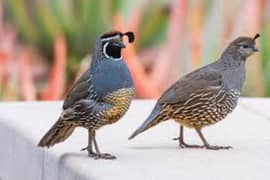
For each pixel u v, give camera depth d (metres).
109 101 9.49
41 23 18.11
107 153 10.17
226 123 12.18
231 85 10.26
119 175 9.14
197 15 18.22
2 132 11.98
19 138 11.22
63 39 18.11
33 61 18.17
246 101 14.00
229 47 10.31
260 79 18.34
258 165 9.62
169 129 11.69
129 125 11.95
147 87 18.22
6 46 18.09
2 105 13.60
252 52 10.30
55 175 10.07
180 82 10.24
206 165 9.62
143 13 18.11
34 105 13.58
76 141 10.75
